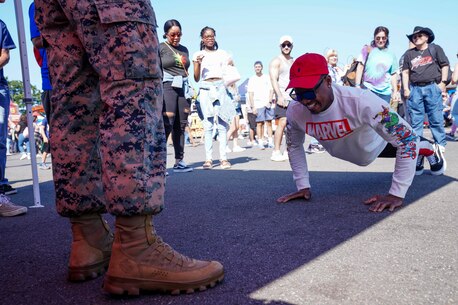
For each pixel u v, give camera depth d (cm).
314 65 239
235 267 166
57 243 213
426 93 511
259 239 204
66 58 150
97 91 156
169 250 145
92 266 157
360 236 201
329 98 247
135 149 133
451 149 667
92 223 160
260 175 454
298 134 290
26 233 240
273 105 973
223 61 560
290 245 192
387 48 543
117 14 133
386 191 312
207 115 559
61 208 154
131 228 138
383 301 130
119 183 133
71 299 141
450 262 162
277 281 149
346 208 263
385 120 246
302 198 300
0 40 361
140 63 135
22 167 884
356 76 581
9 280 162
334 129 261
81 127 154
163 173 142
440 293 134
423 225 216
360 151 282
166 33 506
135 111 134
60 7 146
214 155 859
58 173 153
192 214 270
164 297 140
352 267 160
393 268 158
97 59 136
